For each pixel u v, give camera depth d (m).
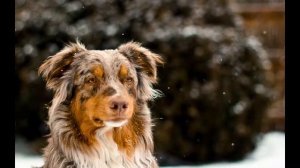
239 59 13.41
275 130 18.08
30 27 14.27
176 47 12.98
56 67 5.91
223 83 13.01
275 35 18.84
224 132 13.05
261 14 19.03
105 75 5.64
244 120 13.30
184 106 12.84
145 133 5.86
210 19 14.42
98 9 14.31
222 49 13.26
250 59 13.59
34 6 14.80
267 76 14.28
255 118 13.65
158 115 12.80
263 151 14.70
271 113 17.88
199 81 12.95
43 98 13.62
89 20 14.09
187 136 12.94
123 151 5.71
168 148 12.84
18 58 13.96
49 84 5.97
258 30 18.81
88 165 5.67
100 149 5.67
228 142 13.13
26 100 13.77
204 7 14.51
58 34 14.15
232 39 13.52
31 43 14.12
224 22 14.53
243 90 13.34
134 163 5.77
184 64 12.91
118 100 5.35
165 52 12.95
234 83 13.14
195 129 12.88
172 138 12.84
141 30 13.53
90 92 5.61
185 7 14.15
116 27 13.80
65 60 5.90
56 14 14.43
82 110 5.64
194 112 12.81
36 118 13.90
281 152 14.58
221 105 12.93
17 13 14.88
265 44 18.80
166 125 12.78
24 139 14.20
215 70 12.94
